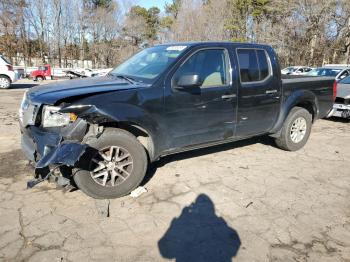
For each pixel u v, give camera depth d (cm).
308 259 279
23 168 451
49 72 3122
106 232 309
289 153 552
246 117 474
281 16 3691
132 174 373
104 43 5938
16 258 270
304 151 566
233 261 275
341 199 385
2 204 352
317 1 3127
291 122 540
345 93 795
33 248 283
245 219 337
